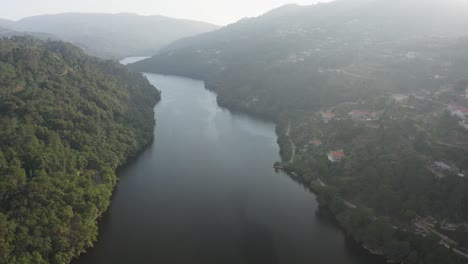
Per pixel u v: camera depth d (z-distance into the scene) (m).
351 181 116.69
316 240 98.94
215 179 132.75
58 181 99.94
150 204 114.19
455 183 98.50
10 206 86.81
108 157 131.75
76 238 87.81
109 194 111.88
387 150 122.12
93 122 143.00
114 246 93.19
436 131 123.06
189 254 91.25
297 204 116.94
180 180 131.00
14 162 101.12
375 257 92.00
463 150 109.75
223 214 109.88
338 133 147.12
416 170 106.06
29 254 77.56
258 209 113.50
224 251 92.94
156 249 92.56
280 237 99.81
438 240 86.94
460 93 149.62
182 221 105.44
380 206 104.12
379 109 154.12
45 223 85.38
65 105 143.62
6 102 127.25
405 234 91.56
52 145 118.44
